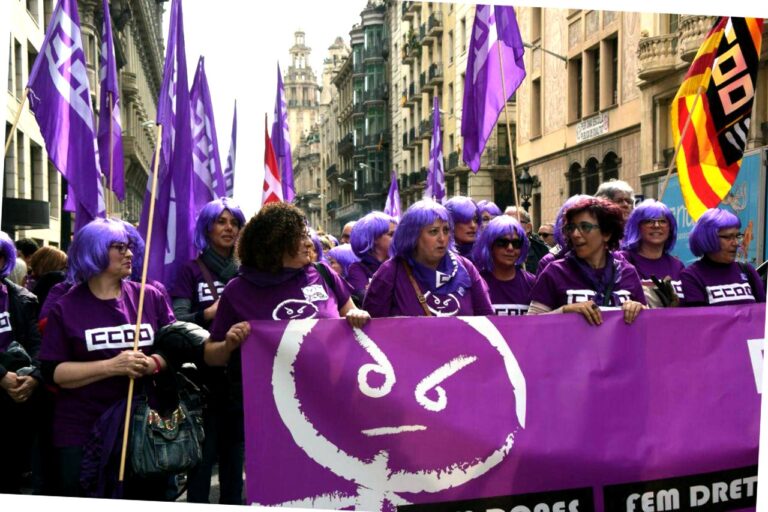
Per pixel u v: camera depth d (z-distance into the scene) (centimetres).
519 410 385
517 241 492
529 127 3142
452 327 385
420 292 416
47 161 2425
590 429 388
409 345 381
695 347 401
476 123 680
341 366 375
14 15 1992
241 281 391
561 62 2836
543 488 383
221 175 898
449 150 4428
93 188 571
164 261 566
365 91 6531
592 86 2662
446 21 4453
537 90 3116
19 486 480
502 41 666
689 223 1217
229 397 433
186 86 591
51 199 2523
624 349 396
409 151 5541
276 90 1145
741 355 405
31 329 500
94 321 387
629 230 532
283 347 373
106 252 385
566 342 392
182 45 591
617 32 2431
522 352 388
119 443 373
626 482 388
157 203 557
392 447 376
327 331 377
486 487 379
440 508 376
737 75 588
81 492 376
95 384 381
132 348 390
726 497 399
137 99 5109
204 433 437
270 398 371
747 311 408
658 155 2191
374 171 6531
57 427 382
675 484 393
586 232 423
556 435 386
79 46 577
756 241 1112
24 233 2158
